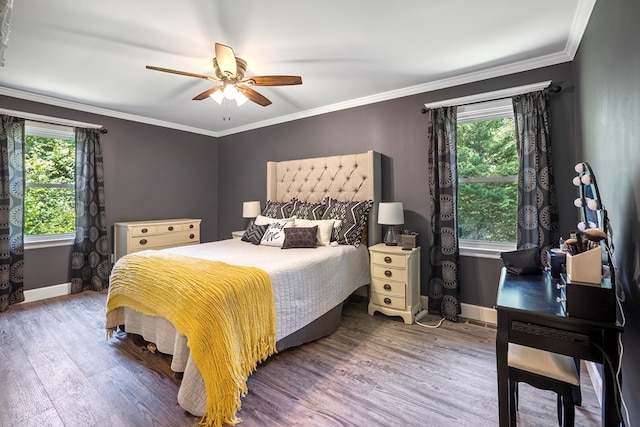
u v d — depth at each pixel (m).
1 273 3.16
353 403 1.74
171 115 4.26
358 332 2.68
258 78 2.37
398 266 2.88
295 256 2.55
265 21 2.02
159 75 2.86
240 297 1.81
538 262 1.81
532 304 1.32
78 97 3.47
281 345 2.15
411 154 3.29
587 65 2.02
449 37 2.24
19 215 3.32
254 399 1.78
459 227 3.12
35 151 3.56
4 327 2.73
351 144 3.71
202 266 2.08
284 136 4.37
